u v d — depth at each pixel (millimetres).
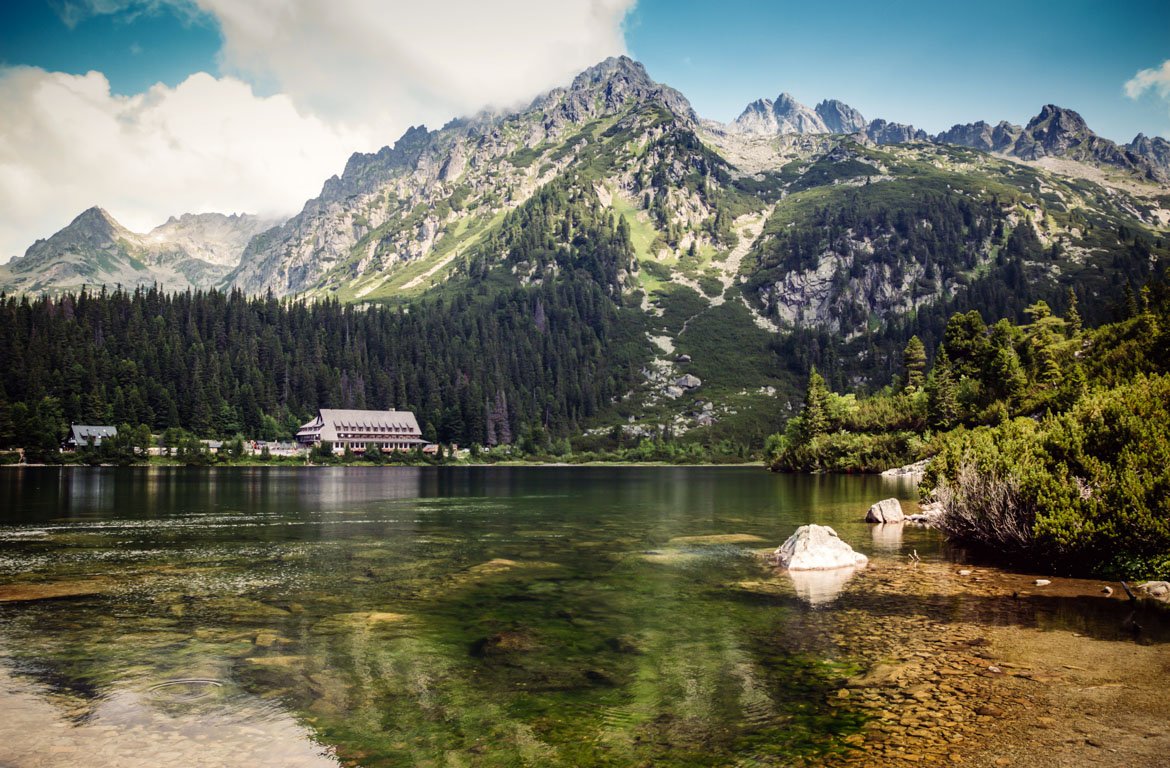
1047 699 14086
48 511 58281
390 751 12164
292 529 46688
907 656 17203
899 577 28297
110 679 16125
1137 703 13812
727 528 46844
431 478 128250
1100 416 31609
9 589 26547
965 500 35312
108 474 124812
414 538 42062
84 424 175875
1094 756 11438
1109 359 86062
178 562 33125
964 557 33438
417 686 15602
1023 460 31922
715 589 26297
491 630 20500
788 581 27797
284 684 15773
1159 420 29078
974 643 18359
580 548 37656
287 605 23922
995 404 107000
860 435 132500
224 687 15562
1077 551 27672
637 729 12953
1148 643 18203
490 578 28891
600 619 21719
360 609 23297
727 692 14898
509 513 58344
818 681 15492
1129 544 26484
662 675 16141
